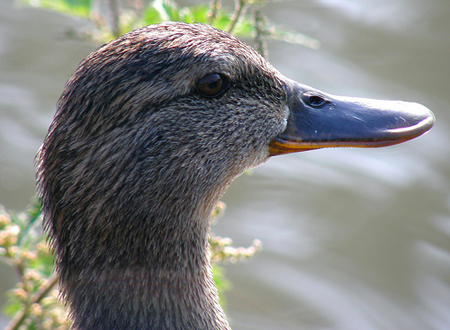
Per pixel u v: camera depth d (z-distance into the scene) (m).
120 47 5.19
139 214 5.30
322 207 11.96
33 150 12.48
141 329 5.48
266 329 10.27
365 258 11.28
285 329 10.31
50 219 5.48
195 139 5.38
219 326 6.01
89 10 7.42
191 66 5.23
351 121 6.01
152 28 5.36
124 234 5.33
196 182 5.50
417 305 10.72
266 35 6.37
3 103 13.16
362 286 10.91
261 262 11.18
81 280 5.48
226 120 5.53
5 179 11.95
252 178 12.39
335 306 10.64
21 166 12.23
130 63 5.12
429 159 12.69
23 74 13.78
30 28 14.63
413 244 11.46
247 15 8.08
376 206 11.98
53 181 5.29
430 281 11.00
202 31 5.43
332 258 11.27
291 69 13.55
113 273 5.43
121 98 5.08
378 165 12.67
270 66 5.93
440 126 12.98
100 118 5.10
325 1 14.73
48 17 14.84
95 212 5.25
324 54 13.93
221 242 6.85
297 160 12.76
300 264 11.19
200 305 5.84
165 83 5.18
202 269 5.89
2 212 8.20
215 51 5.34
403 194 12.18
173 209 5.44
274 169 12.54
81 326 5.54
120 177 5.18
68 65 14.07
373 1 15.01
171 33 5.30
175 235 5.52
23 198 11.66
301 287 10.86
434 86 13.51
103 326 5.47
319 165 12.66
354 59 13.92
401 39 14.32
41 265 7.16
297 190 12.20
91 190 5.20
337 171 12.55
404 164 12.66
